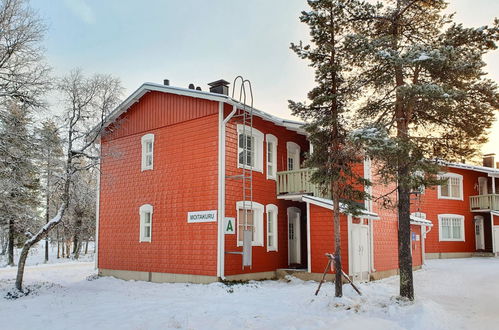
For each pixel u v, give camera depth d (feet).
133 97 63.46
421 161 36.06
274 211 62.03
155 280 58.18
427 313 32.50
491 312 35.60
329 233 55.01
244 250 50.83
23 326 33.50
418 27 41.68
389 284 51.80
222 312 36.32
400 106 38.91
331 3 37.81
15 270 76.74
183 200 56.59
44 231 50.11
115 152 58.80
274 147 63.98
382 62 38.47
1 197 53.11
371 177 59.77
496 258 95.55
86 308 40.47
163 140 60.34
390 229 65.41
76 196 55.47
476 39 37.22
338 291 37.81
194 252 54.34
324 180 39.04
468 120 39.42
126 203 64.08
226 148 54.39
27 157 50.42
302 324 31.27
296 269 59.31
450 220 99.96
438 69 36.32
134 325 32.99
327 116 38.70
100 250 66.80
